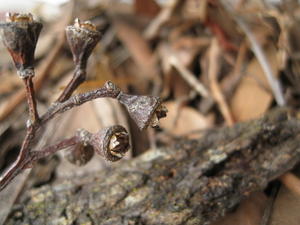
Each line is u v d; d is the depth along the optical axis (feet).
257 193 0.22
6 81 0.33
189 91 0.33
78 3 0.39
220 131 0.25
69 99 0.16
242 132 0.24
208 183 0.21
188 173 0.22
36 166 0.26
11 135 0.29
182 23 0.38
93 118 0.29
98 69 0.34
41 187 0.23
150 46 0.38
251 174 0.22
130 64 0.37
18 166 0.17
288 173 0.22
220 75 0.33
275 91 0.30
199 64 0.35
